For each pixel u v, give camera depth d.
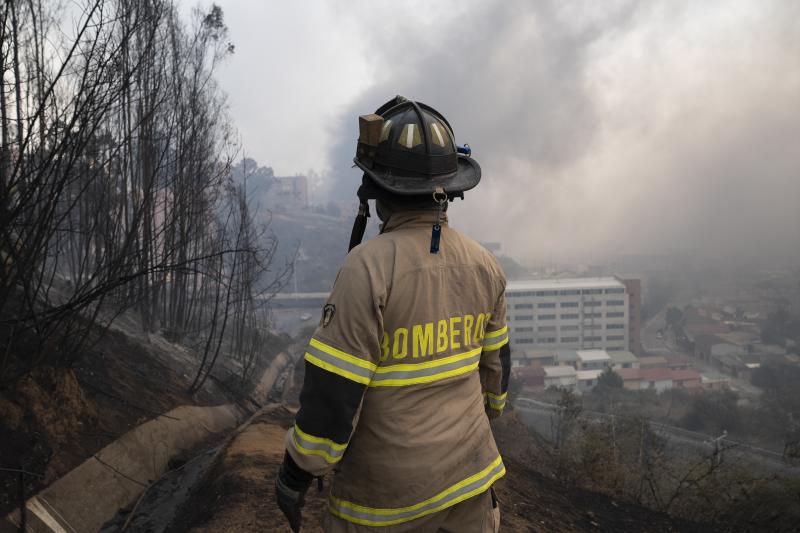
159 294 13.02
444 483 1.24
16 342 5.42
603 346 107.44
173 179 8.33
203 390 10.55
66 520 4.66
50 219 4.71
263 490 4.14
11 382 5.19
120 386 7.49
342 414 1.15
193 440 7.71
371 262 1.23
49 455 5.05
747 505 5.97
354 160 1.42
